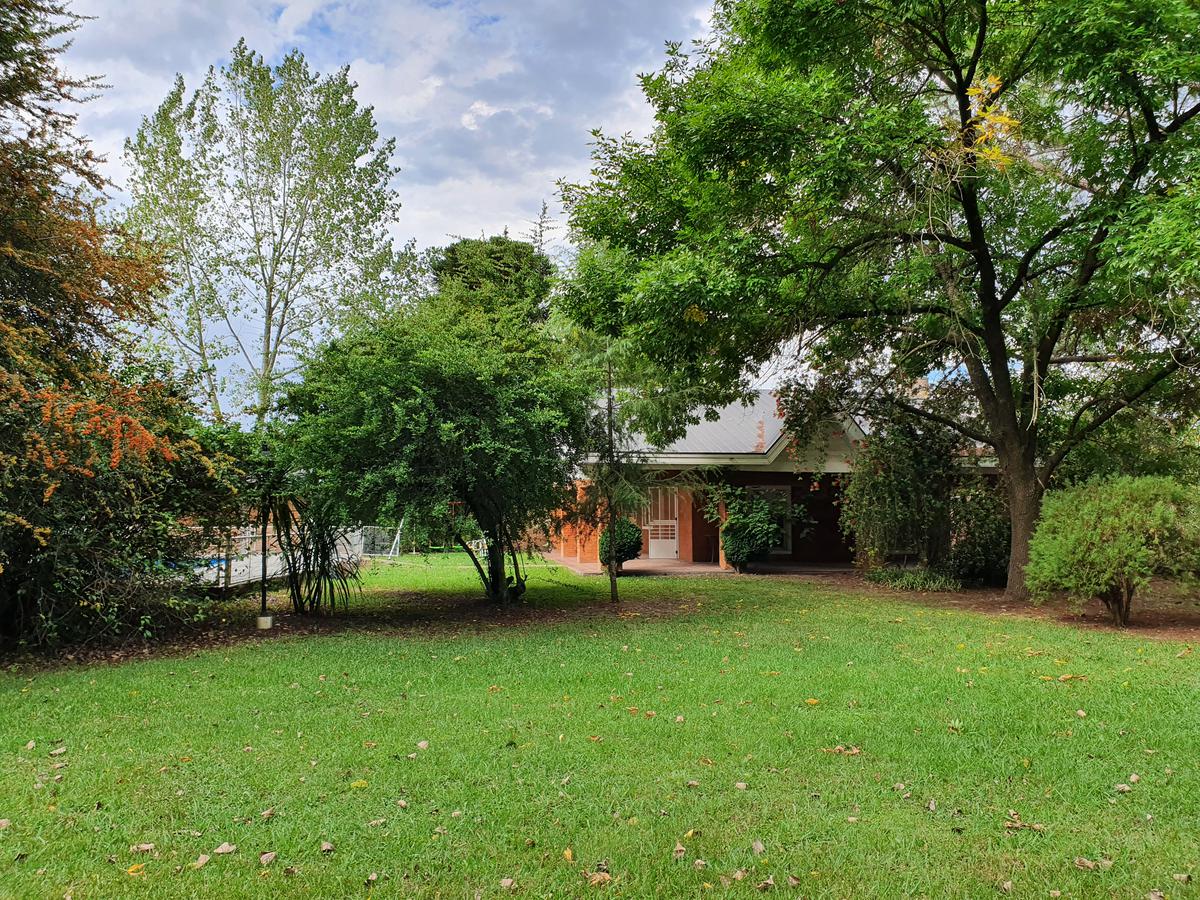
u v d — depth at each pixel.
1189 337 10.90
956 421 14.05
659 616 10.70
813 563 19.73
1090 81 8.50
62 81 9.21
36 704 5.91
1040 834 3.57
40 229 8.58
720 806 3.87
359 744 4.83
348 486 9.19
